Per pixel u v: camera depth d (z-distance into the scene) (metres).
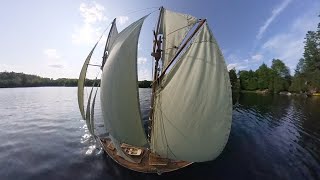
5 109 45.19
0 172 14.44
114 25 17.08
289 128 27.20
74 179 13.36
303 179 13.57
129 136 11.81
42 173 14.23
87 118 15.59
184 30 13.59
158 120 14.00
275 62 113.56
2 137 23.33
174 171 14.13
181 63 13.00
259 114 37.78
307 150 18.92
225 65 11.79
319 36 85.69
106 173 13.91
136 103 11.16
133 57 11.07
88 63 16.62
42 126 28.67
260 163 16.03
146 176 13.35
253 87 109.88
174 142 13.16
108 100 11.87
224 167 15.24
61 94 90.88
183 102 12.61
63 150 18.56
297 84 86.88
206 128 12.38
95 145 19.77
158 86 14.30
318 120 32.09
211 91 12.11
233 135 23.94
